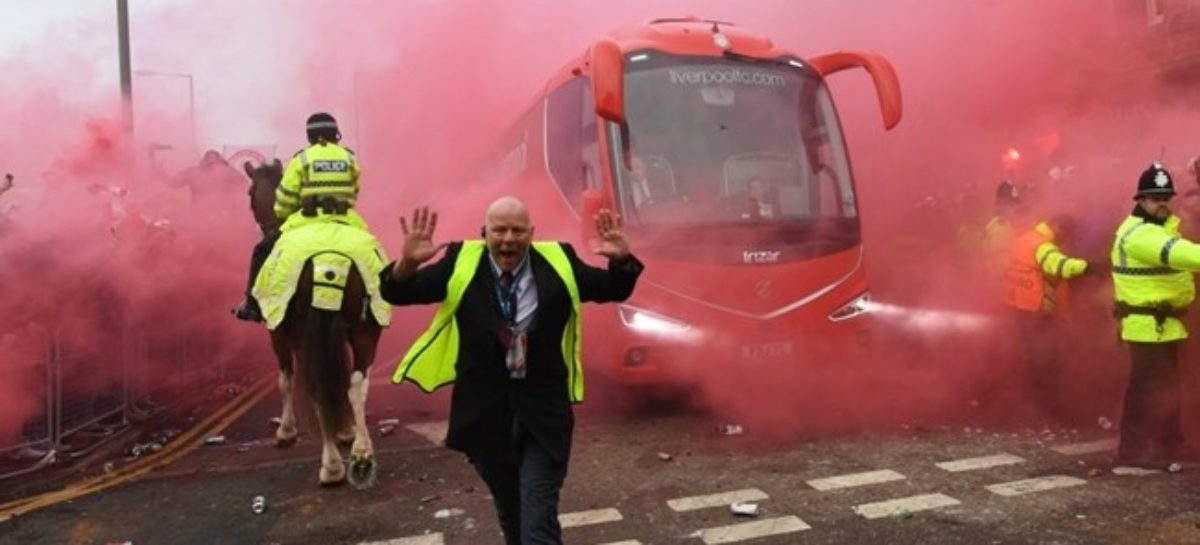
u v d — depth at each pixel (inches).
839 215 281.7
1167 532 164.2
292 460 242.5
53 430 255.8
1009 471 206.4
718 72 286.8
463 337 135.9
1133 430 206.2
